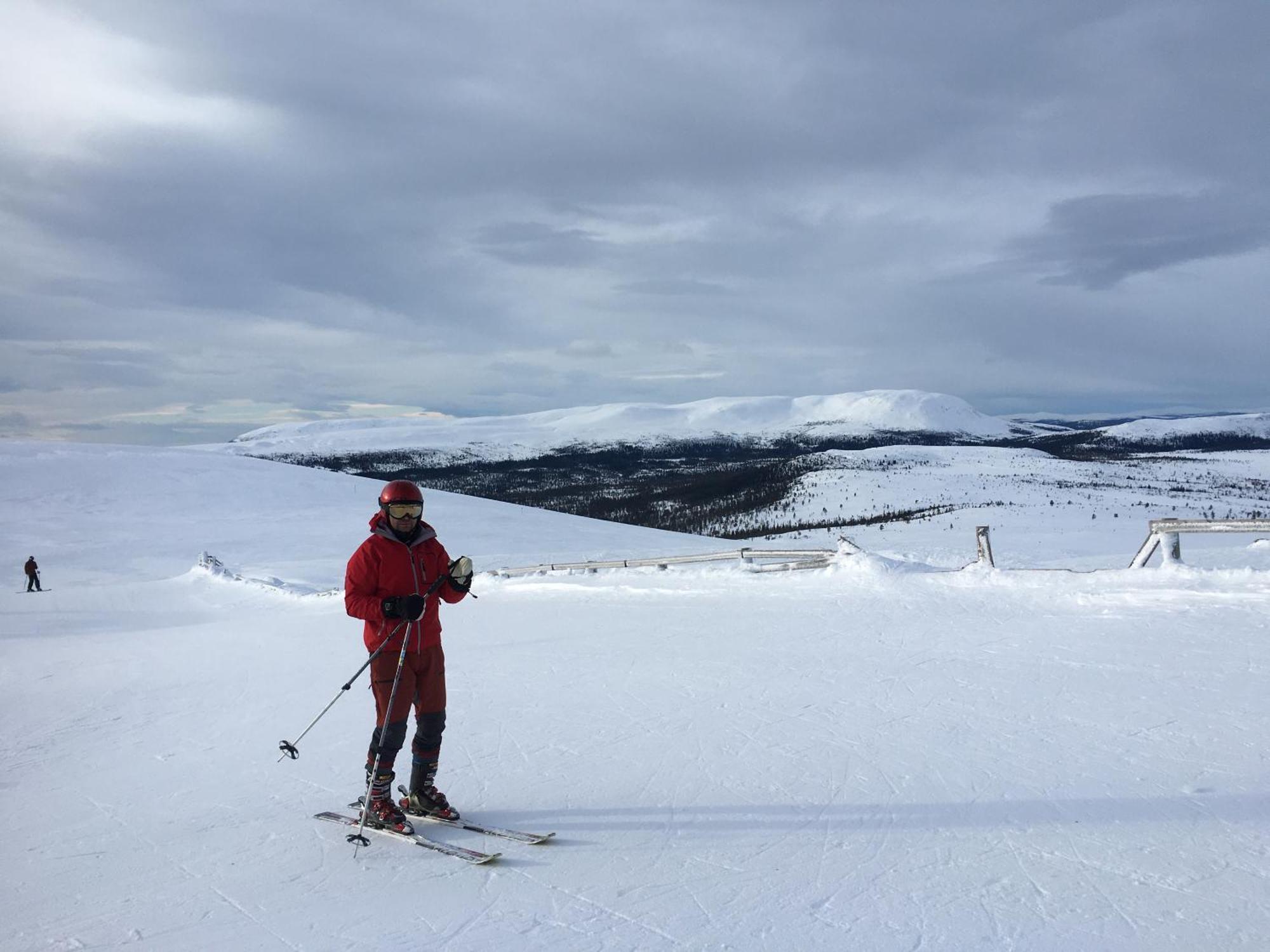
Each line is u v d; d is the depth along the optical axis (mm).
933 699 6539
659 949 3074
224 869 4203
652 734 6129
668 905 3449
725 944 3078
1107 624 8945
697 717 6508
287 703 8672
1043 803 4344
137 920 3666
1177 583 10383
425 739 4656
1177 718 5621
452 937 3275
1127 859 3645
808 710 6480
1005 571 12227
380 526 4652
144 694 10094
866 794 4637
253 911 3670
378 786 4531
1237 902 3217
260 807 5234
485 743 6164
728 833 4227
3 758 7363
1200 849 3705
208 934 3475
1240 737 5172
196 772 6258
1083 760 4934
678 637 10352
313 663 11258
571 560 31359
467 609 15602
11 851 4797
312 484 54219
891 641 8992
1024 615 9867
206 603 24609
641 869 3844
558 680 8281
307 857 4281
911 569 13492
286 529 41969
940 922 3168
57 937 3535
